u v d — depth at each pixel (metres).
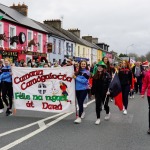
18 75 10.07
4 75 10.23
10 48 24.83
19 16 30.48
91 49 53.34
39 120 9.31
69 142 6.74
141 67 19.33
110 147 6.39
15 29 26.61
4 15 26.41
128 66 11.00
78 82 9.08
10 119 9.42
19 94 10.12
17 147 6.26
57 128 8.20
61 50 38.00
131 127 8.51
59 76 9.66
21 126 8.37
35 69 9.88
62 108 9.73
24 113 10.61
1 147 6.23
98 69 8.92
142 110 11.88
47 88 9.80
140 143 6.78
